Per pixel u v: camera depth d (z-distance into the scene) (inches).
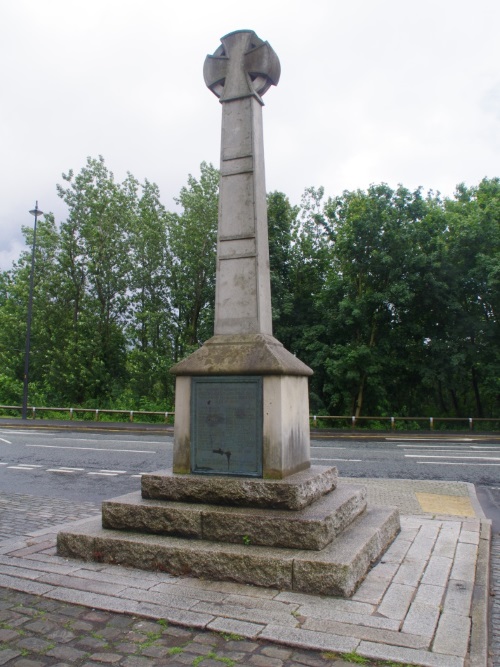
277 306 1055.0
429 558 219.9
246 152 265.4
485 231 971.3
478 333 995.9
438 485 422.3
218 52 283.1
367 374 999.6
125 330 1379.2
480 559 226.1
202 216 1243.2
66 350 1296.8
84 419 1146.0
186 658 142.8
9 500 372.5
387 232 946.7
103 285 1376.7
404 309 998.4
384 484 426.6
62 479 466.6
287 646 147.6
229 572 191.2
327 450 658.2
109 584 190.1
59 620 165.5
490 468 521.0
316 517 198.7
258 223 260.1
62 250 1358.3
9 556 222.2
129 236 1368.1
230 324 253.4
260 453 225.6
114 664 140.9
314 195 1167.0
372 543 210.5
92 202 1322.6
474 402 1197.7
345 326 1040.2
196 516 210.2
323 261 1154.0
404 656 140.3
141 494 239.0
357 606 169.9
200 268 1259.8
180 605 171.8
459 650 143.5
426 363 1023.6
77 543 217.9
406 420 1030.4
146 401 1182.9
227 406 232.8
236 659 141.7
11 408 1216.8
